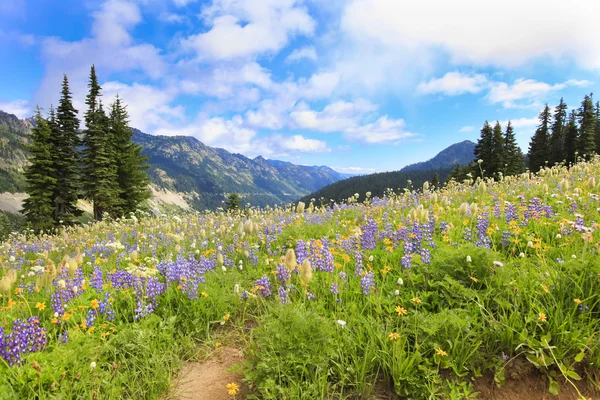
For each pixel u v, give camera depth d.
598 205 6.81
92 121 46.22
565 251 4.82
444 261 4.59
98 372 3.59
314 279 5.21
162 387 3.62
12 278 4.70
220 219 14.55
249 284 5.81
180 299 5.14
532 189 10.05
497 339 3.44
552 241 5.46
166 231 11.29
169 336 4.32
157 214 16.42
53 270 4.99
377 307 4.11
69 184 45.38
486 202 9.48
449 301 3.97
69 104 46.47
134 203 48.22
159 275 6.19
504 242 5.61
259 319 4.56
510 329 3.35
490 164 59.94
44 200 42.41
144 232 12.47
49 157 43.75
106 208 44.94
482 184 9.07
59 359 3.58
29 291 5.76
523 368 3.25
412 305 4.21
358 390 3.23
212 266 6.54
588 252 4.32
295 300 4.60
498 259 4.44
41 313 4.87
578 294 3.68
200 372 3.97
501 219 7.05
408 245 5.36
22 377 3.32
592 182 7.10
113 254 8.85
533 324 3.44
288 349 3.39
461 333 3.35
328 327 3.71
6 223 62.44
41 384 3.30
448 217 8.02
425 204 10.54
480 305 3.67
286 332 3.54
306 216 11.73
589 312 3.41
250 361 3.67
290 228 9.72
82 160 45.47
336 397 3.18
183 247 8.55
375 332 3.63
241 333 4.63
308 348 3.37
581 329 3.24
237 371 3.73
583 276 3.77
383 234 6.84
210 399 3.47
